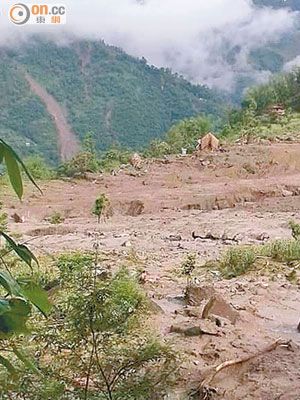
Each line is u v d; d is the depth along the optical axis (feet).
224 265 25.95
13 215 43.55
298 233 32.83
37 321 8.44
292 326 16.76
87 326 8.54
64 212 48.34
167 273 24.54
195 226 40.68
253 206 50.75
